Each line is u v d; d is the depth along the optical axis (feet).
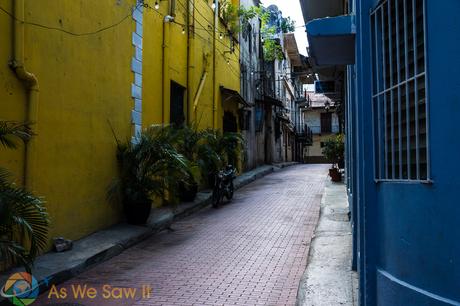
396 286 11.81
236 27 63.82
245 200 45.68
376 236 13.46
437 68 10.53
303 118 166.50
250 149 77.56
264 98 87.40
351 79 23.36
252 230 30.73
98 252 23.03
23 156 21.07
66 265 20.62
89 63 26.86
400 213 11.87
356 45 14.66
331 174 60.54
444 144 10.36
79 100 25.84
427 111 10.76
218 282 19.43
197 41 48.65
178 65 43.24
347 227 29.14
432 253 10.66
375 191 13.56
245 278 19.98
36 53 22.12
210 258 23.58
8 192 15.33
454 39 10.16
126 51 31.65
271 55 93.76
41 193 22.34
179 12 43.55
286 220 34.32
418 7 11.37
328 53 17.49
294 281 19.49
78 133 25.73
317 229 28.94
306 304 16.03
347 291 17.24
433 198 10.62
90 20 26.94
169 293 18.04
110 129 29.40
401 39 12.19
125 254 24.80
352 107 22.70
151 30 36.35
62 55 24.20
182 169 29.86
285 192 51.67
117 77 30.32
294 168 97.19
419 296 10.86
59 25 23.95
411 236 11.39
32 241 15.26
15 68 20.47
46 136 22.80
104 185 28.53
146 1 35.09
